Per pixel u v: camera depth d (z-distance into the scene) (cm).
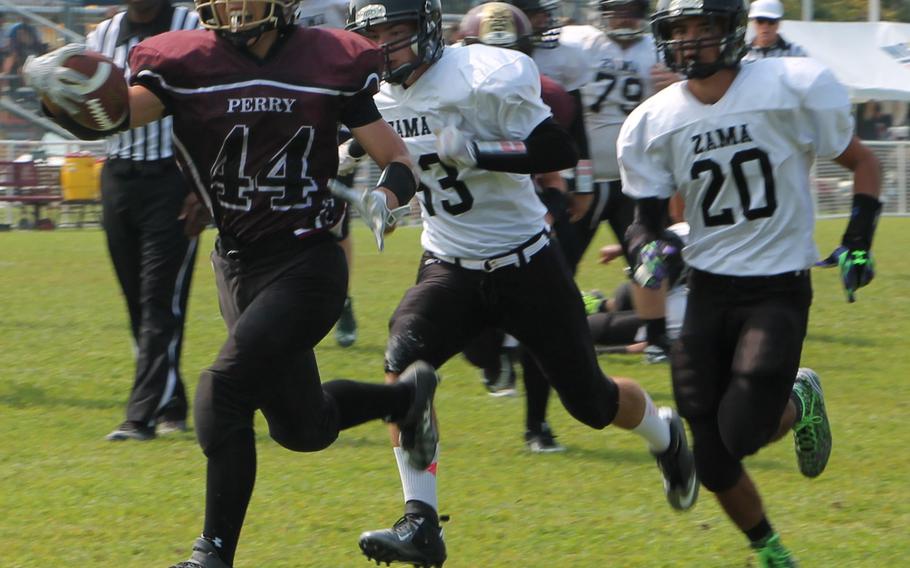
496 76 1625
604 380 1684
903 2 11606
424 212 1705
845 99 1547
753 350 1495
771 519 1750
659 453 1719
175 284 2194
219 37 1323
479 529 1691
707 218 1575
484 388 2681
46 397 2523
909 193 7500
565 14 5250
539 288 1659
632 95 2798
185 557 1561
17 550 1571
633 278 1612
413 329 1633
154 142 2134
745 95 1541
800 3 11138
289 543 1625
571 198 2334
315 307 1337
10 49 7575
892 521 1742
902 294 4184
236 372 1306
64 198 6800
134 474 1941
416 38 1616
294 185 1334
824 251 5306
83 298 3966
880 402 2555
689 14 1512
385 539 1423
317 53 1326
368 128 1352
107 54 2155
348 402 1419
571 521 1734
